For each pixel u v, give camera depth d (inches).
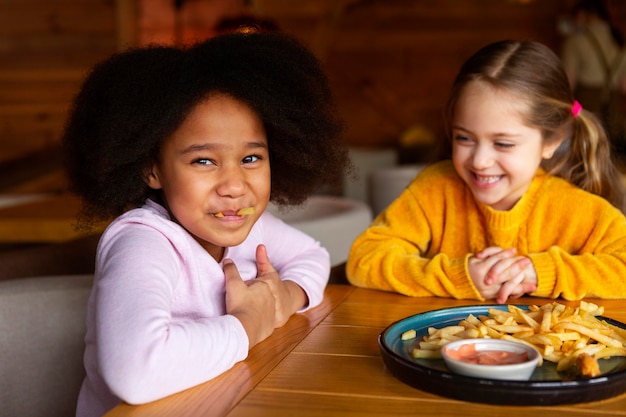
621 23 264.4
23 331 53.7
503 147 58.2
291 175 56.1
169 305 41.0
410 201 66.8
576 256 56.7
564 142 64.0
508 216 61.9
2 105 256.7
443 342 39.2
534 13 272.8
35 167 205.5
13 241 96.8
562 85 60.6
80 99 49.2
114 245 43.7
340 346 43.7
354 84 287.1
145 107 44.3
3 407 53.3
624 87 236.8
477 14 276.4
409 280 57.6
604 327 40.9
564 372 36.7
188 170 44.9
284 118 47.8
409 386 36.6
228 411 34.1
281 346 43.9
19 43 253.3
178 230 45.8
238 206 45.4
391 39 282.8
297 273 54.9
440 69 282.4
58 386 54.9
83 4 251.0
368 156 220.8
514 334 40.2
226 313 46.3
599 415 32.8
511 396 33.4
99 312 39.0
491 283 54.8
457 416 32.9
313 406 34.3
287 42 51.5
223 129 44.5
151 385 35.8
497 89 57.3
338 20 277.1
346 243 87.9
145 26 257.4
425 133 233.6
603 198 62.9
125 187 47.8
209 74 44.9
